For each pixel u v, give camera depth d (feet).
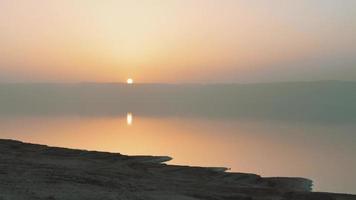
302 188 100.53
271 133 505.66
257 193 80.48
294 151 337.11
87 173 81.66
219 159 272.72
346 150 352.08
